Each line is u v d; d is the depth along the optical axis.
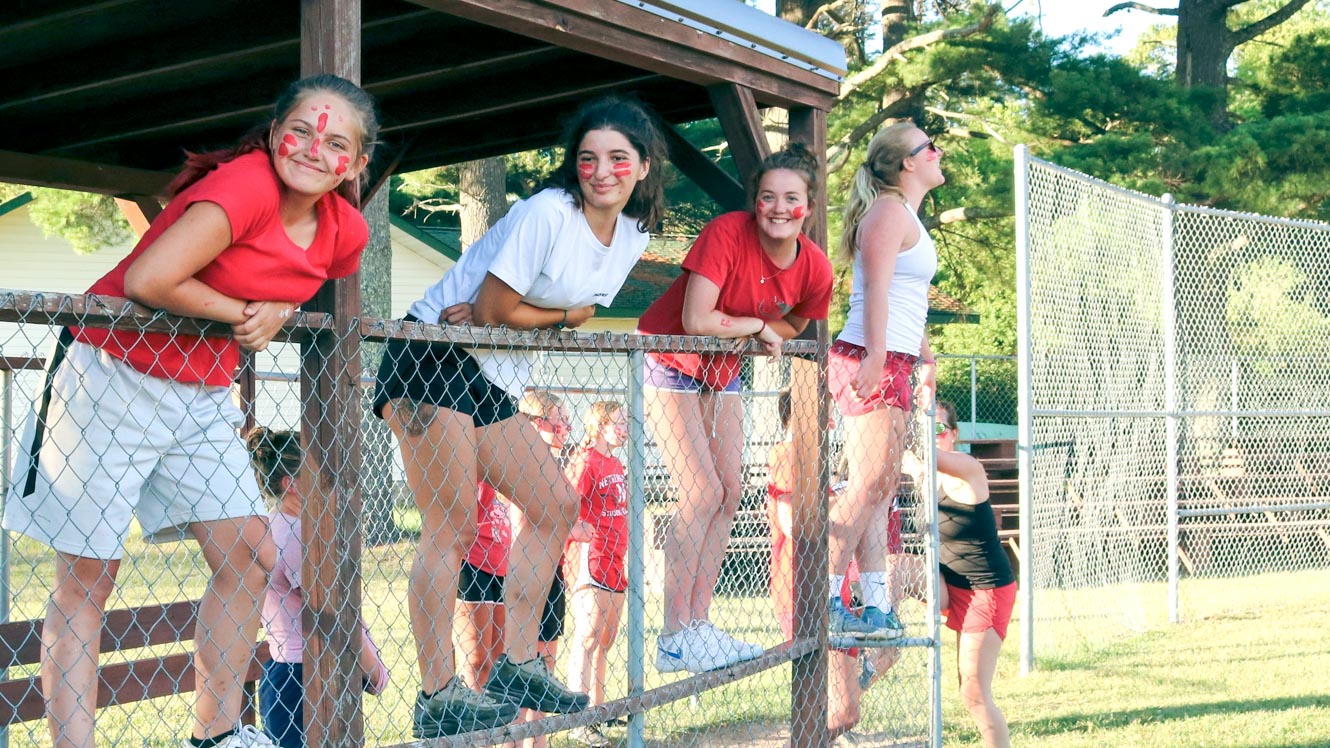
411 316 3.33
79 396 2.56
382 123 4.98
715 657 3.78
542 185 3.26
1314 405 10.17
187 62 3.99
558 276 3.16
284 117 2.46
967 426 18.11
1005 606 4.97
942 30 14.36
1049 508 7.57
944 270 19.86
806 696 4.11
